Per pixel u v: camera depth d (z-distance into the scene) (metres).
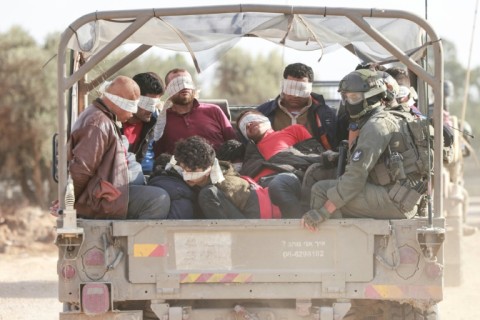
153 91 13.48
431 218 10.96
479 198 67.06
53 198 41.56
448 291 20.88
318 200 11.42
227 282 11.14
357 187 11.06
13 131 41.31
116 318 11.15
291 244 11.17
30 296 20.44
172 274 11.13
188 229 11.13
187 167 11.48
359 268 11.09
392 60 14.01
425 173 11.19
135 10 11.20
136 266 11.13
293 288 11.16
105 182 11.23
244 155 13.23
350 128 11.68
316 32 12.45
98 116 11.45
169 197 11.70
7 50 43.03
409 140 11.25
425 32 12.23
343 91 11.58
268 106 14.54
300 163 12.60
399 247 11.07
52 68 42.12
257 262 11.16
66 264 11.06
